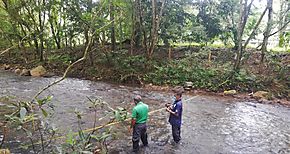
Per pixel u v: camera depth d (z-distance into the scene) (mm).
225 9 23375
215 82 17469
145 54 21844
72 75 21359
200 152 8227
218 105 14258
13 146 7480
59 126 9430
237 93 16547
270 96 15625
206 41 23922
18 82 18219
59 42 26703
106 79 20047
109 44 25672
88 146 4484
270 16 18594
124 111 5211
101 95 15305
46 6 22062
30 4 22484
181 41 24141
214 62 20344
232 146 8852
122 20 20953
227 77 17578
